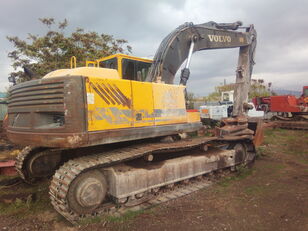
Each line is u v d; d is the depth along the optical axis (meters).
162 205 4.36
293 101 16.81
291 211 4.03
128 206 4.30
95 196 3.86
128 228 3.57
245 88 7.45
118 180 4.02
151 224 3.68
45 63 13.38
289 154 8.29
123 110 4.08
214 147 6.20
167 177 4.74
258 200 4.50
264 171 6.42
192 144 5.04
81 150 5.04
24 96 4.00
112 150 4.52
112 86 3.95
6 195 4.89
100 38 15.87
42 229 3.64
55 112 3.65
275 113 18.38
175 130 5.01
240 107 7.35
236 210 4.12
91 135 3.61
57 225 3.75
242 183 5.52
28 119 3.94
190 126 5.38
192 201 4.52
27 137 3.92
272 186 5.23
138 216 3.95
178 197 4.69
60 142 3.50
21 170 5.16
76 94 3.49
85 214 3.84
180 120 5.19
